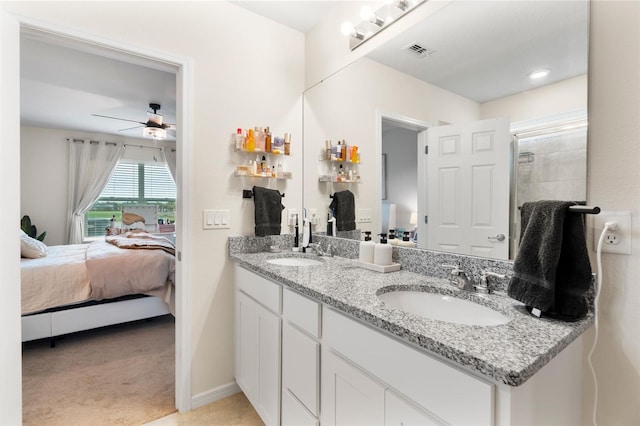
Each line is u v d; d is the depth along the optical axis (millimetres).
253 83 1966
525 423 666
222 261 1860
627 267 881
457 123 1286
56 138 4832
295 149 2166
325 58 2010
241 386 1778
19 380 1300
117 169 5328
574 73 974
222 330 1861
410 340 774
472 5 1244
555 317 865
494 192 1167
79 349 2516
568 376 853
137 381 2043
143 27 1583
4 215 1247
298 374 1268
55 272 2486
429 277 1340
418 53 1439
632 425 878
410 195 1486
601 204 922
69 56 2490
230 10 1877
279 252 1965
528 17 1085
